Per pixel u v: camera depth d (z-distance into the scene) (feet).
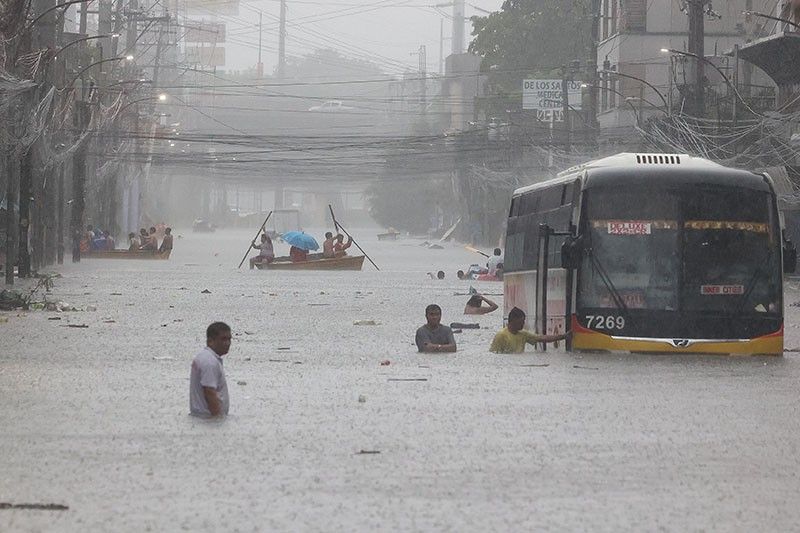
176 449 101.45
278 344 203.10
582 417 121.60
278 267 520.01
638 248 182.60
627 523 76.79
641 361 175.32
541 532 74.33
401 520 76.89
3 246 433.07
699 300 181.98
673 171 184.55
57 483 87.45
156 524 75.46
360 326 241.14
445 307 300.20
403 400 133.08
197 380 119.55
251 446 103.19
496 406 128.88
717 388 146.10
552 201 203.31
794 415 124.16
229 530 74.08
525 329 218.79
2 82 294.05
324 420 118.21
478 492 85.35
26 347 190.08
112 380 149.38
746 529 75.66
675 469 94.63
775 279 184.03
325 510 79.46
